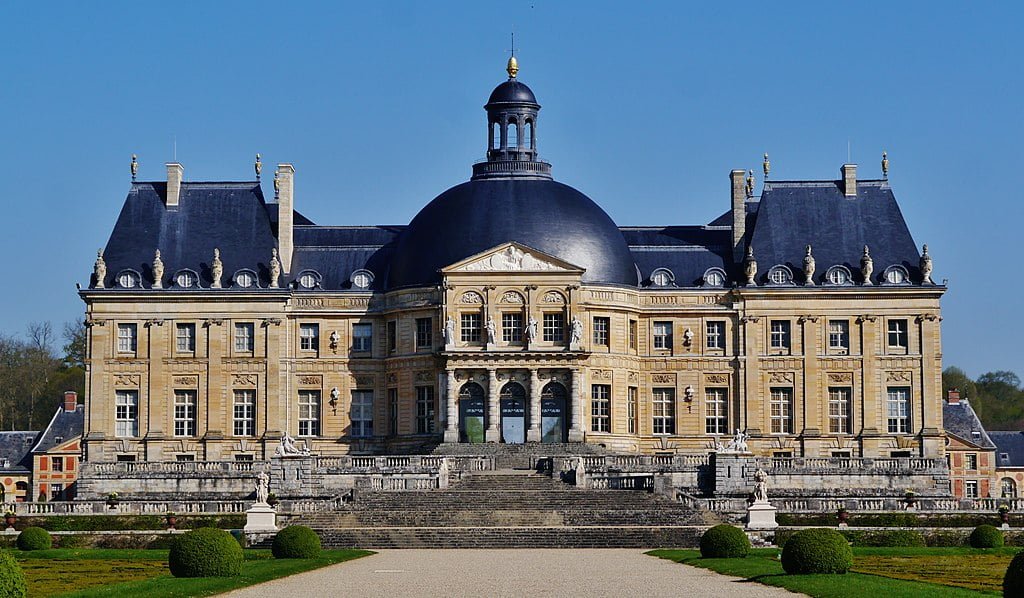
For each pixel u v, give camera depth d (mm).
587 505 115375
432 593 67875
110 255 145875
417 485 121750
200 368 144125
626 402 143375
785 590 69562
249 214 148500
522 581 74125
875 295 143875
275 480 125312
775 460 128500
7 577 55531
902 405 143625
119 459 142875
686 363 145000
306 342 145500
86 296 144000
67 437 171750
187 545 75500
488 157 148000
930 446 142500
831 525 110625
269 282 145000
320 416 144875
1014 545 102375
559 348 139500
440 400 140375
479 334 140625
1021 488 176375
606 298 142000
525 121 148000
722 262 147625
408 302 142875
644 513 110125
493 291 140375
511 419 140125
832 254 146125
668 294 145375
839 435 143250
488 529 104312
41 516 114000
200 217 148125
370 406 145250
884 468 129250
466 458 129500
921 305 143750
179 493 130250
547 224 142250
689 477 124875
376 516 109875
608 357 142125
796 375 144250
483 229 141875
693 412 144875
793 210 148500
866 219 148000
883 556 93625
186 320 144375
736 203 148625
